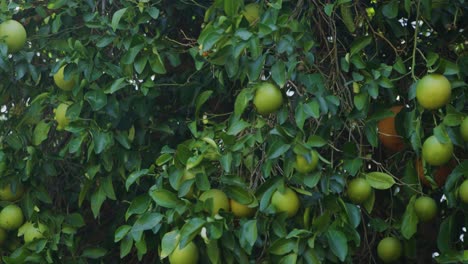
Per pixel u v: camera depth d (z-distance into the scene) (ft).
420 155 11.16
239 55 10.91
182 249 10.40
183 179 10.48
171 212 10.32
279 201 10.50
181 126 13.20
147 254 13.82
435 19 12.35
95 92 12.04
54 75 12.41
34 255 12.32
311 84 11.05
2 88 13.08
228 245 10.32
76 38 12.86
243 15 11.00
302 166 10.52
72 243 12.67
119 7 12.75
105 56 12.64
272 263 10.68
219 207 10.41
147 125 12.94
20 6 12.74
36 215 12.63
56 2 12.41
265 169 10.57
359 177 11.22
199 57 11.84
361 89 11.19
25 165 12.49
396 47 13.02
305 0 12.26
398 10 12.47
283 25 10.89
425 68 12.91
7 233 12.86
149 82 12.15
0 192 12.59
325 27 12.80
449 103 10.93
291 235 10.26
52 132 13.35
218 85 12.91
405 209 12.62
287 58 11.29
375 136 11.25
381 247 12.12
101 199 12.49
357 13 12.38
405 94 12.78
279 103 10.76
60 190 13.38
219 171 11.16
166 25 13.34
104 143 12.02
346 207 10.58
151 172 11.19
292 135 10.69
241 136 11.36
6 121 13.02
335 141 11.66
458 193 10.89
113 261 13.98
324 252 10.57
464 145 10.77
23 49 12.67
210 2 13.50
